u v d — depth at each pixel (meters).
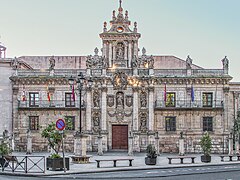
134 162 56.00
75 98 81.44
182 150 72.31
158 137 73.00
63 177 36.38
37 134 81.12
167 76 80.75
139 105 81.19
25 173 38.59
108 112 81.31
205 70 81.38
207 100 81.12
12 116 81.75
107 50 82.25
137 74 80.94
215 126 80.56
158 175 37.47
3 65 82.19
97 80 80.88
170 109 80.50
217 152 80.25
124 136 81.44
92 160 58.38
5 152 42.88
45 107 80.88
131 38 81.81
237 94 82.19
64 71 82.25
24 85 82.00
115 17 82.94
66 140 80.06
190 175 37.56
